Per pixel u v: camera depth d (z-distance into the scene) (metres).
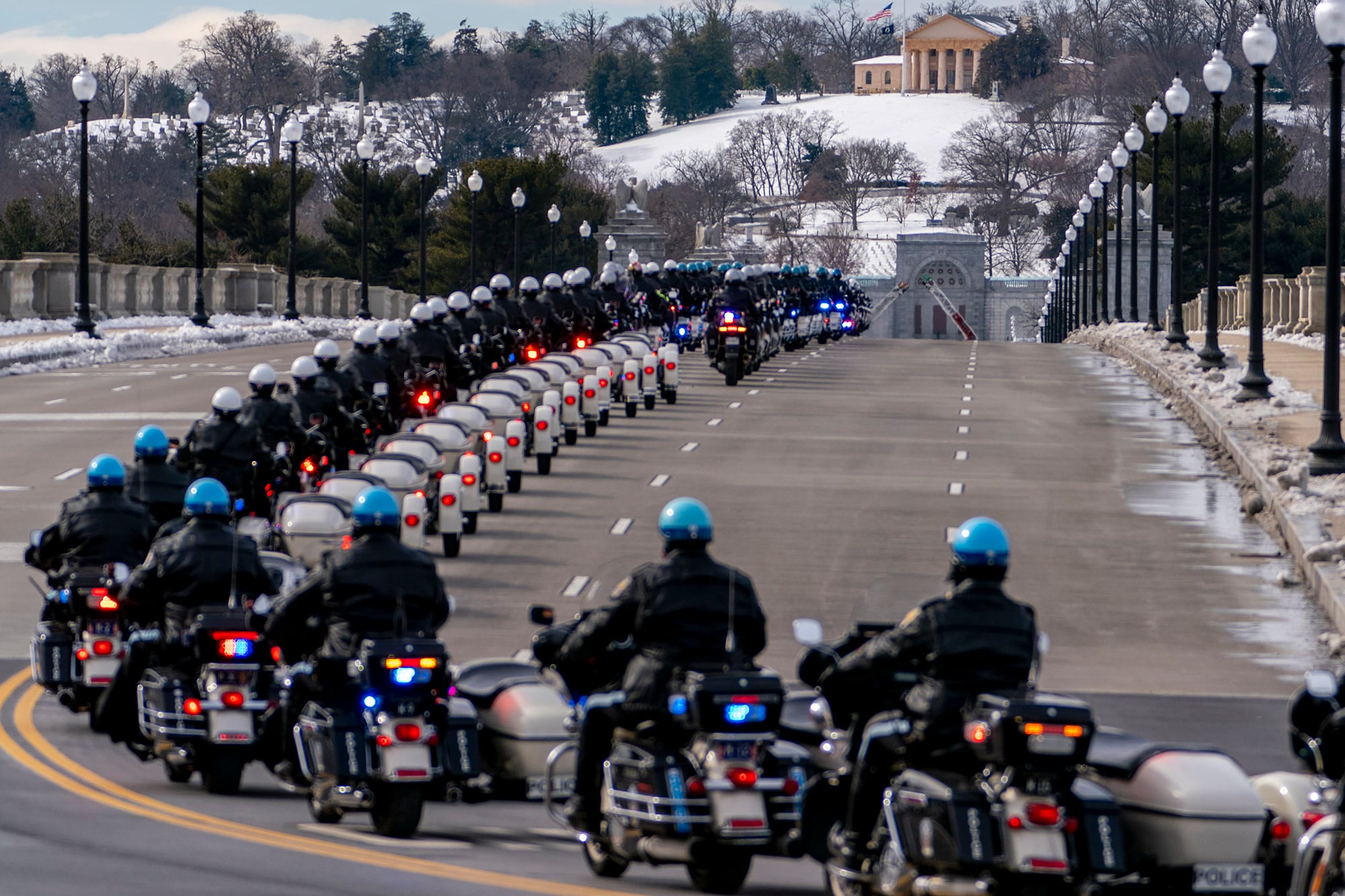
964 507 95.44
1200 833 29.67
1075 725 27.66
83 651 47.97
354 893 30.33
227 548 41.69
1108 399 148.75
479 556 80.75
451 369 97.44
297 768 38.25
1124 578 79.19
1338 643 65.44
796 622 32.78
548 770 35.38
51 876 30.88
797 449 115.44
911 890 28.75
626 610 32.62
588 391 119.25
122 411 129.38
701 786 31.66
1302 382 137.38
